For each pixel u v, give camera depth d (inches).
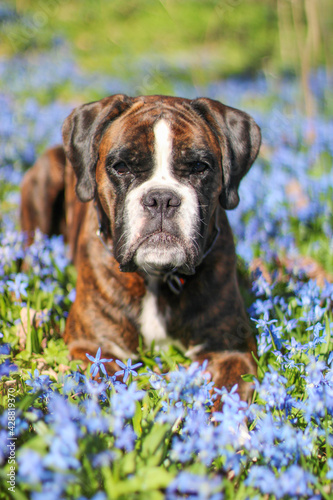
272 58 794.8
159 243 135.6
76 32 887.7
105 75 672.4
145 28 919.0
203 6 926.4
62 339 161.9
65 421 81.8
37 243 185.8
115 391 111.0
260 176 303.6
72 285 186.5
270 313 162.2
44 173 223.3
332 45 703.7
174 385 103.0
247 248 213.0
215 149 149.3
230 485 90.0
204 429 95.3
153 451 90.2
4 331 150.9
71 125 159.9
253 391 138.3
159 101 152.7
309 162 355.6
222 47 880.9
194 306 150.9
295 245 247.0
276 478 91.4
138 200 137.9
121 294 150.9
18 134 352.8
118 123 148.2
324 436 107.4
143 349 156.3
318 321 146.6
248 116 161.2
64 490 84.1
